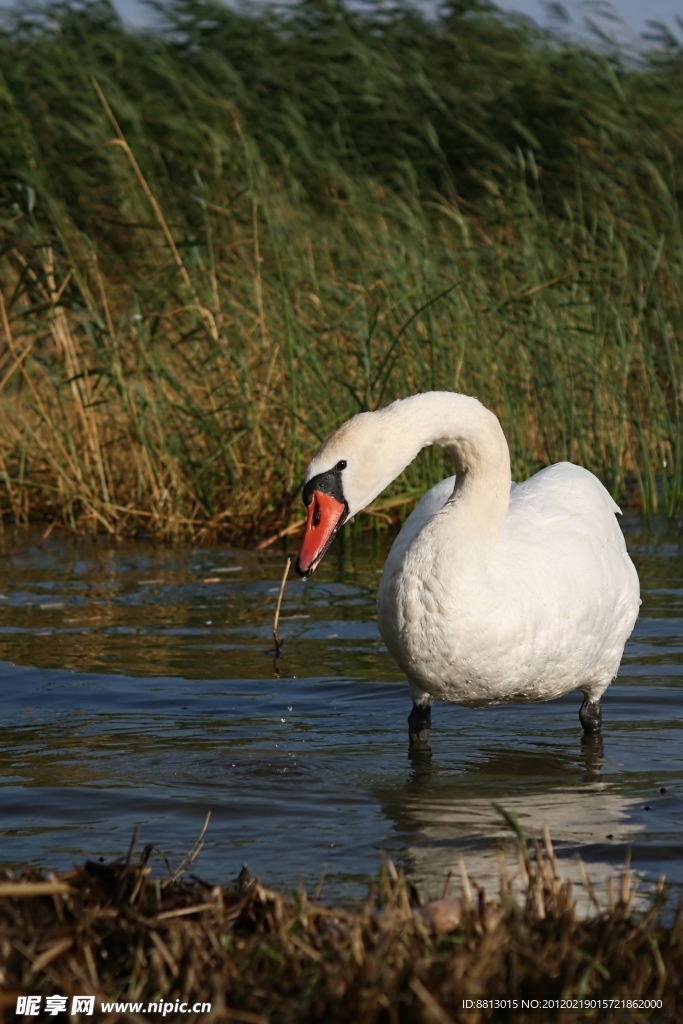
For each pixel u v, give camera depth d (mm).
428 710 7594
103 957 4559
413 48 24484
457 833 6047
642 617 10305
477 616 7012
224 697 8469
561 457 15539
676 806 6395
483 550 7133
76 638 10008
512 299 15055
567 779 6891
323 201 19781
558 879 4930
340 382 14523
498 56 23219
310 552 7164
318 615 10742
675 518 14750
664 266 17203
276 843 5941
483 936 4516
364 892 5316
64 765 7105
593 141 21250
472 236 18469
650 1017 4172
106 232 20094
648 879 5438
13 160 18438
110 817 6305
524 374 15875
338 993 4176
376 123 22250
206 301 15578
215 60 21953
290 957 4438
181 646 9758
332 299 16094
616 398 15797
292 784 6801
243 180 17969
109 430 16359
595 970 4359
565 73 22984
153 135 21188
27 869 5090
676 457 15148
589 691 7867
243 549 13867
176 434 15414
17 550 13859
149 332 15820
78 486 14945
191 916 4789
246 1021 4141
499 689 7293
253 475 14711
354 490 7285
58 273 14969
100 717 8039
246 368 14812
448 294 15273
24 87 21047
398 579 7133
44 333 15719
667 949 4500
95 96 20484
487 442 7316
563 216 20875
